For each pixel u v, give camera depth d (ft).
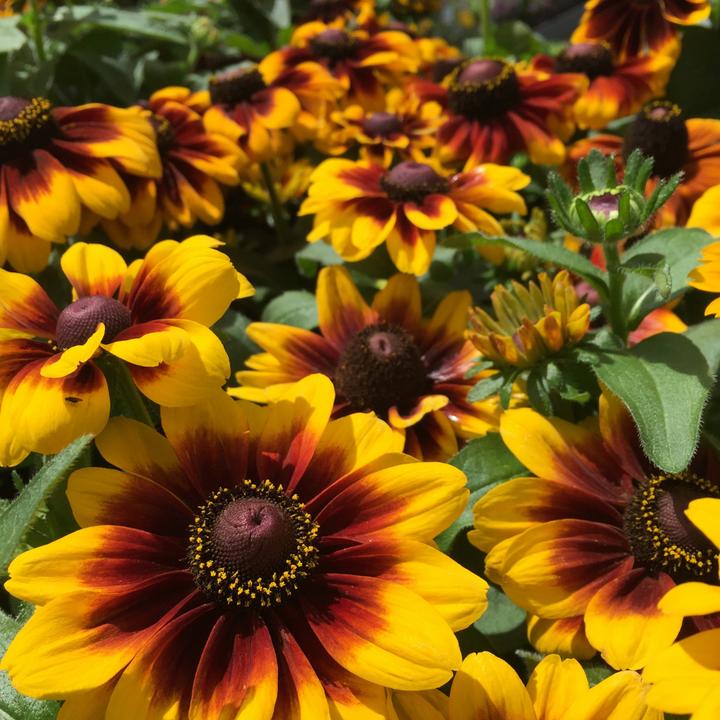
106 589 0.54
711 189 0.85
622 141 1.19
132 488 0.60
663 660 0.48
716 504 0.51
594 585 0.66
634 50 1.36
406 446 0.82
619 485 0.71
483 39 1.71
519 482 0.69
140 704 0.50
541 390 0.72
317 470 0.64
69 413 0.58
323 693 0.51
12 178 0.91
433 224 0.91
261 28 1.76
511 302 0.77
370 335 0.87
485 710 0.55
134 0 2.03
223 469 0.63
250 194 1.36
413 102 1.31
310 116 1.21
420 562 0.57
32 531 0.66
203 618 0.57
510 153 1.16
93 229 1.09
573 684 0.57
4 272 0.69
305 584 0.58
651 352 0.70
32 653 0.50
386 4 2.05
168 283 0.64
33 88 1.25
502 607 0.75
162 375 0.59
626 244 0.98
